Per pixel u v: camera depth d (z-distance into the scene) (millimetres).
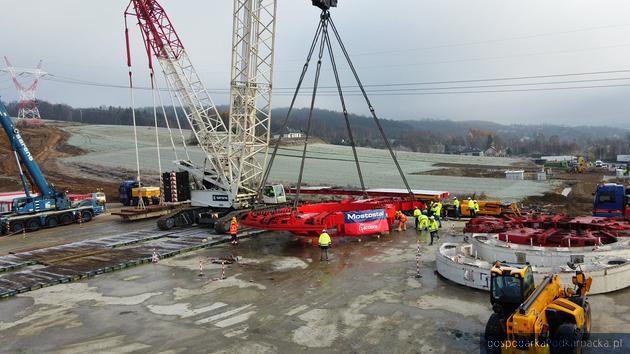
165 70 36219
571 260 17516
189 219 33406
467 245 20875
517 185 63969
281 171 76125
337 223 25547
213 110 35719
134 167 72500
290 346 12648
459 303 15555
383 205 29719
